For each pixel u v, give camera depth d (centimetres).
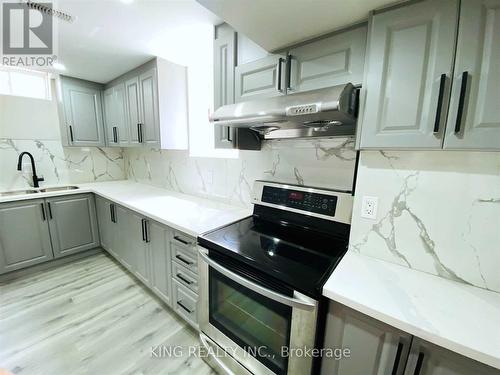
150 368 144
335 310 89
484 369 65
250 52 142
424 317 74
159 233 181
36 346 157
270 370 110
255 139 169
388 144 93
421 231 98
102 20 147
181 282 167
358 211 114
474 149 77
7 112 244
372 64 94
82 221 275
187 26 155
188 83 235
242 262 111
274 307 104
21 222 232
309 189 142
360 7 92
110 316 186
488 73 73
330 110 92
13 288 219
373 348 83
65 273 247
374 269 101
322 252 116
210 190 225
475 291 87
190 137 242
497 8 71
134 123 246
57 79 255
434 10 80
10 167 249
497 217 83
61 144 282
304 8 95
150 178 300
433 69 82
